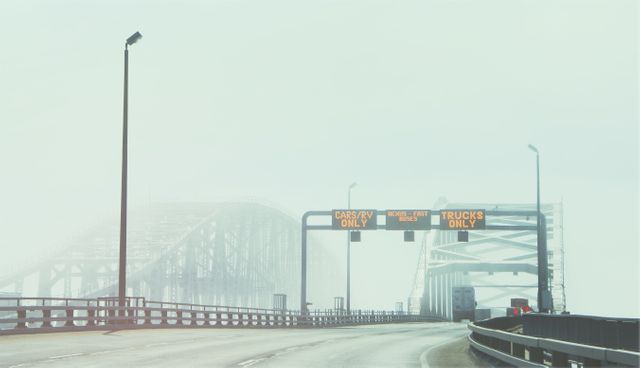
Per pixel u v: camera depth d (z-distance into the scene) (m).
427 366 21.95
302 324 71.00
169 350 26.39
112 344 28.72
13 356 22.55
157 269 129.00
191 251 135.50
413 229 71.31
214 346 29.38
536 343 16.11
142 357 23.06
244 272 145.00
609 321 17.36
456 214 71.00
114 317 41.81
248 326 60.09
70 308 38.62
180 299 134.88
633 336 15.84
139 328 44.00
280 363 22.23
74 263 131.50
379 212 72.00
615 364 11.64
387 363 22.95
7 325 82.12
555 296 135.12
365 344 33.94
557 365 14.67
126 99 42.72
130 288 124.94
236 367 20.55
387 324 93.06
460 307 112.38
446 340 39.44
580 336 19.70
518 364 18.16
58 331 37.06
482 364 22.77
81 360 21.58
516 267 152.75
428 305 155.62
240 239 144.75
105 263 131.62
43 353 23.69
